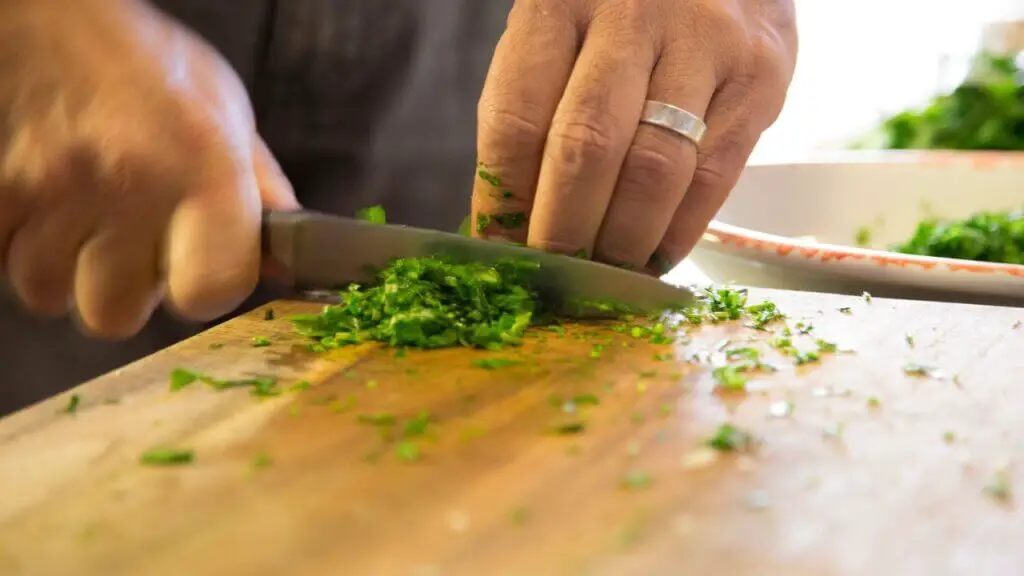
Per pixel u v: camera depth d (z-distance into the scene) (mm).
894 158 697
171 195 401
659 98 436
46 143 398
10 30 395
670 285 453
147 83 398
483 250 443
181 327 577
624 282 447
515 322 434
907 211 693
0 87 398
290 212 436
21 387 587
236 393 388
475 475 342
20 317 577
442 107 613
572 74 432
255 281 421
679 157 437
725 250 546
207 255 402
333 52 589
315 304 474
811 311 462
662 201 440
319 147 601
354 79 594
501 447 355
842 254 513
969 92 871
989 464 345
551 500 331
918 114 911
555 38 435
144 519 325
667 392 388
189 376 394
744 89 452
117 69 397
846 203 696
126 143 395
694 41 441
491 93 437
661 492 334
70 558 313
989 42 1014
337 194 609
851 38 1078
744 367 406
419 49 599
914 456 349
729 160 456
